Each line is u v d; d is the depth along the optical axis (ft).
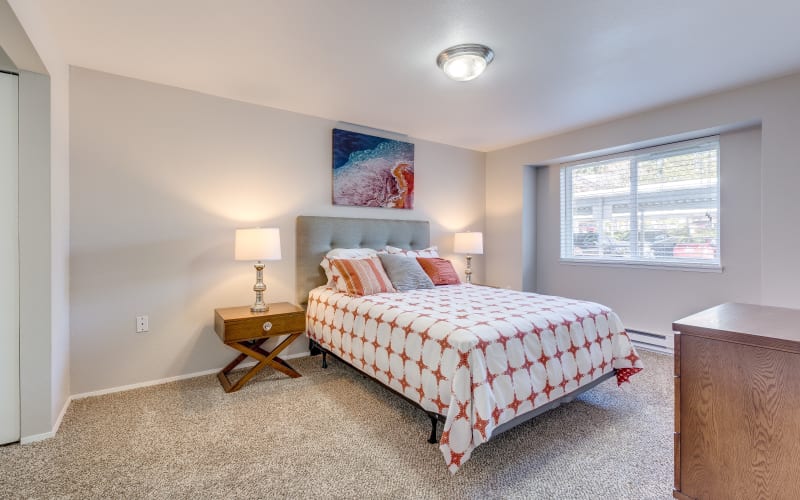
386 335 7.15
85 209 8.04
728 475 3.52
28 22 5.28
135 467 5.57
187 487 5.13
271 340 10.43
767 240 8.77
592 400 7.94
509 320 6.38
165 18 6.25
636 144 11.35
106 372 8.29
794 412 3.14
